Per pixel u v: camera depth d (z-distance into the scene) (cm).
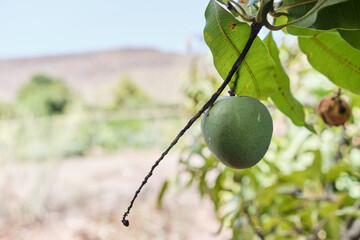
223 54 96
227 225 219
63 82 3006
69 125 1352
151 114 1691
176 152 1300
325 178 204
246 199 208
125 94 2745
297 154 240
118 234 675
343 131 207
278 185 202
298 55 239
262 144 90
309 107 204
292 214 222
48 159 933
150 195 833
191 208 707
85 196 887
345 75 125
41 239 682
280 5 93
